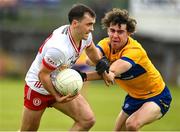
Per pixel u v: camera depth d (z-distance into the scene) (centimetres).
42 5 8112
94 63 2430
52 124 4219
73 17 2198
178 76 7975
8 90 6700
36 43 8194
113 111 5094
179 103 5800
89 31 2219
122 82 2477
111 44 2403
